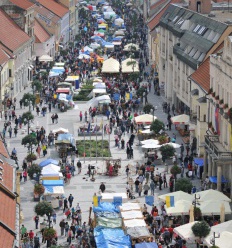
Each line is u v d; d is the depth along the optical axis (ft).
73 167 558.56
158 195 510.99
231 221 407.03
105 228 418.10
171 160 581.12
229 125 490.90
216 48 638.12
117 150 627.46
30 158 563.48
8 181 388.98
